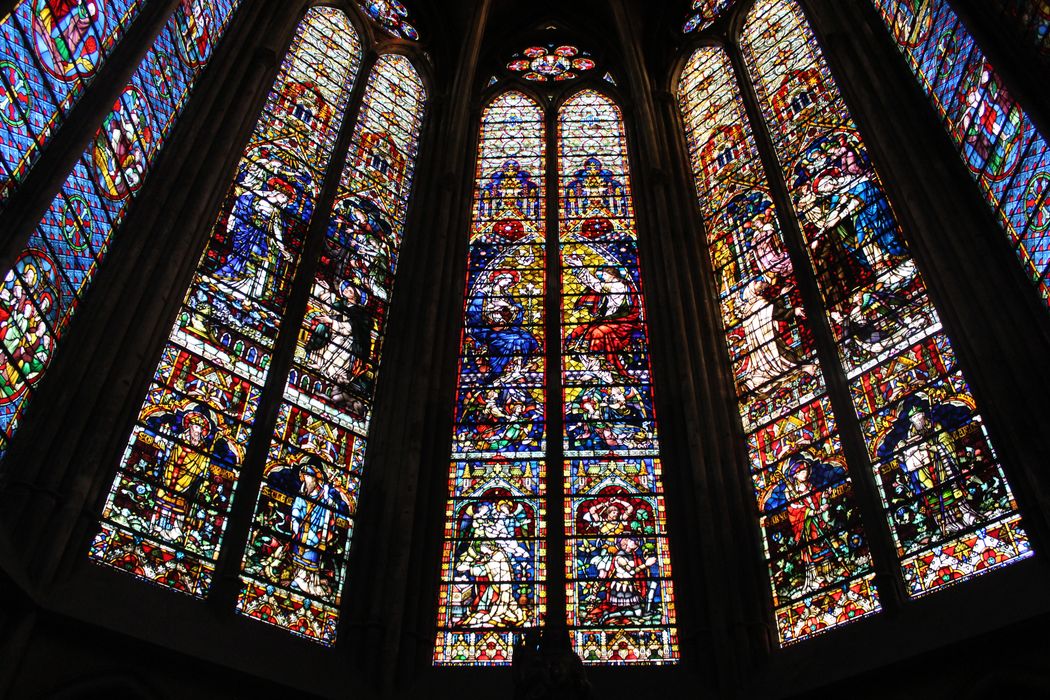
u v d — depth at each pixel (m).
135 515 10.23
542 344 14.59
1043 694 8.46
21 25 9.13
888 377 11.66
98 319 10.50
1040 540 9.23
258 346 12.53
